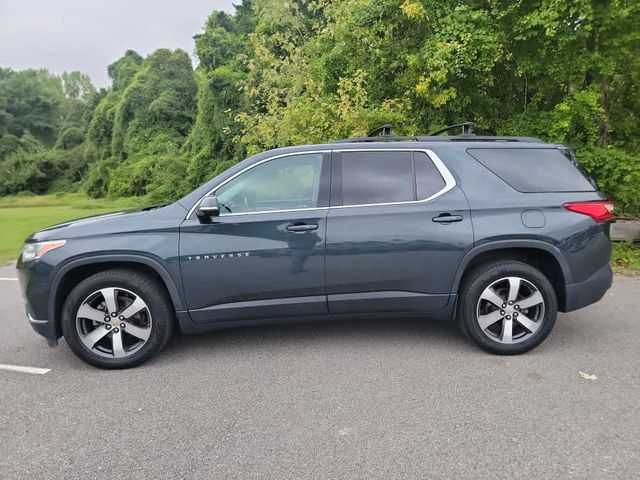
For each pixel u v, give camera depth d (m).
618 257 7.49
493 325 4.14
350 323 4.97
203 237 3.91
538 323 4.04
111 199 48.12
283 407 3.29
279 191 4.08
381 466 2.62
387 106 9.80
